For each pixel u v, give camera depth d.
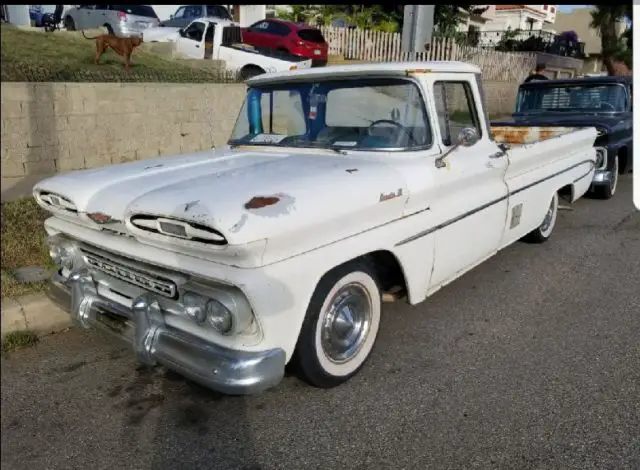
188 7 18.78
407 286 3.48
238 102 10.25
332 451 2.77
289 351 2.78
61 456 2.77
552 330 4.04
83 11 16.88
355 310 3.30
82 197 3.14
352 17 22.73
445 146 3.73
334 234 2.89
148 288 2.93
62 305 3.49
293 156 3.68
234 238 2.41
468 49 17.41
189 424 3.02
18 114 7.52
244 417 3.07
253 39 16.88
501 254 5.77
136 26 16.17
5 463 2.72
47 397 3.28
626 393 3.20
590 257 5.65
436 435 2.87
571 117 8.56
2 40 12.53
